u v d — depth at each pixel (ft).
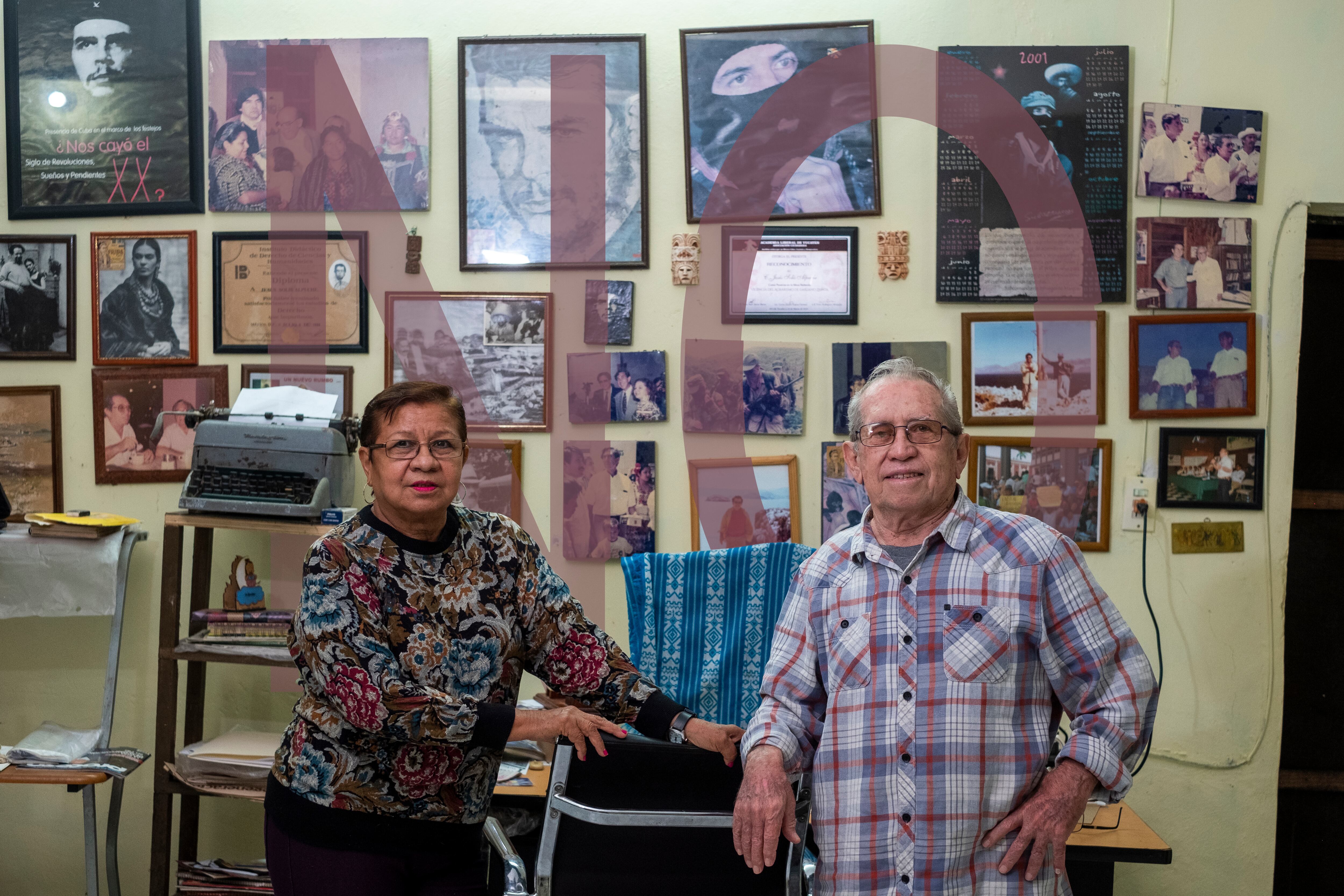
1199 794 9.25
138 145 9.73
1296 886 9.68
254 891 8.70
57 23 9.73
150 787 9.67
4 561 8.91
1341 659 9.68
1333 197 9.28
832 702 5.27
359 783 5.14
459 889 5.41
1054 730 5.51
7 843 9.75
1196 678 9.27
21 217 9.75
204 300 9.76
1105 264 9.36
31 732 9.70
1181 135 9.35
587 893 5.57
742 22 9.54
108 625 9.72
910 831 4.98
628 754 5.43
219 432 8.70
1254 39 9.34
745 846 5.02
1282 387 9.30
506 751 8.47
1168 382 9.34
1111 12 9.39
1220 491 9.29
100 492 9.73
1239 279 9.33
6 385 9.77
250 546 9.61
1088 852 7.05
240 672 9.62
